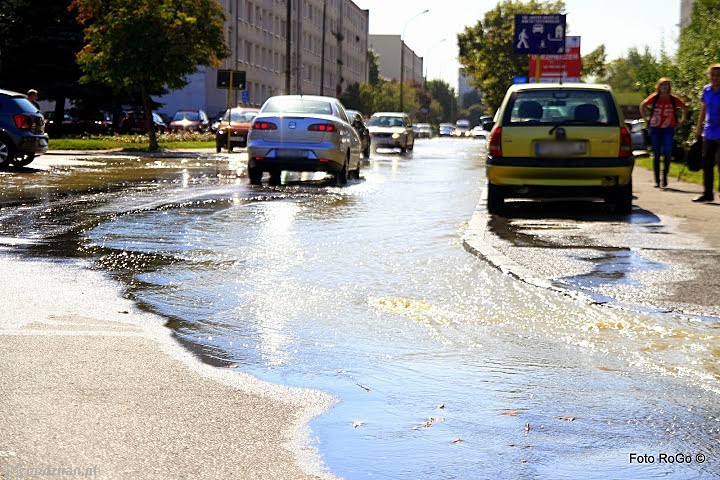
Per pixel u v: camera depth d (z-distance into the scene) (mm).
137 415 4242
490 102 75750
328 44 113625
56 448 3783
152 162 28484
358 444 3906
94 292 7184
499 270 8391
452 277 8023
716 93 14852
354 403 4504
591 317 6453
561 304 6887
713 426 4188
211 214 12945
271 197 15844
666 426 4184
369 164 30672
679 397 4637
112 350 5434
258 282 7707
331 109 20156
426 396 4633
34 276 7816
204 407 4391
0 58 50406
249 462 3668
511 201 15883
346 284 7656
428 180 21766
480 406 4469
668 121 18250
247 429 4082
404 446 3887
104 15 38531
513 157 13469
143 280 7730
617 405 4496
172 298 7004
